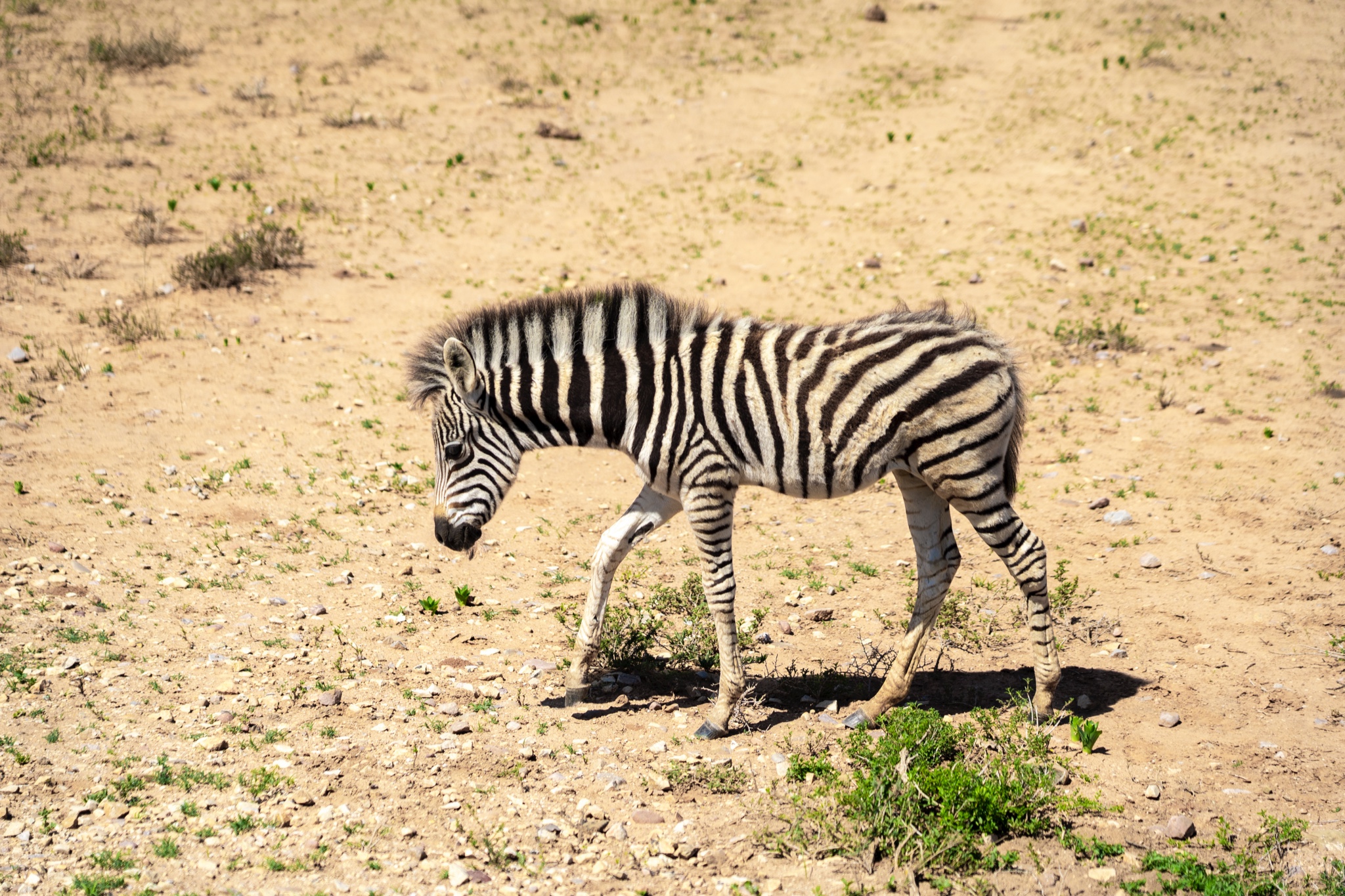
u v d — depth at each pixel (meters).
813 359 8.08
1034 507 13.20
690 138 28.20
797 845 6.88
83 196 22.14
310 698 8.54
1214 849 6.98
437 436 8.71
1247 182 24.81
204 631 9.60
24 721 7.75
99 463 13.29
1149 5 38.62
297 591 10.64
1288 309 18.97
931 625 8.64
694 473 8.25
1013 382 8.23
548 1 38.44
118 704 8.17
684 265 20.83
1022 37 36.16
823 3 39.50
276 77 30.25
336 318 18.30
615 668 9.48
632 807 7.32
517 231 22.33
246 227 21.17
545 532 12.62
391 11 36.25
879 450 8.05
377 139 26.72
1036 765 7.62
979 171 25.86
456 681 9.12
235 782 7.21
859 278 20.36
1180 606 10.77
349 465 13.88
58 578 10.33
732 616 8.41
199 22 33.97
